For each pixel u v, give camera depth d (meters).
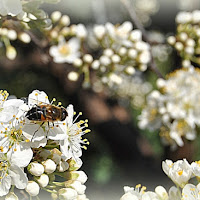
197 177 0.24
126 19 0.57
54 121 0.22
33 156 0.23
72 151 0.23
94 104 0.52
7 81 0.56
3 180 0.22
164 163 0.25
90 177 0.51
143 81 0.58
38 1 0.27
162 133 0.40
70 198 0.23
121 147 0.52
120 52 0.34
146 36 0.38
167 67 0.56
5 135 0.22
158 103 0.37
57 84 0.53
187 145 0.43
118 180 0.50
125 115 0.55
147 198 0.24
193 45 0.36
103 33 0.35
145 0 0.68
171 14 0.54
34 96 0.23
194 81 0.36
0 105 0.23
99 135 0.53
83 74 0.42
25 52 0.52
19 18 0.27
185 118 0.36
